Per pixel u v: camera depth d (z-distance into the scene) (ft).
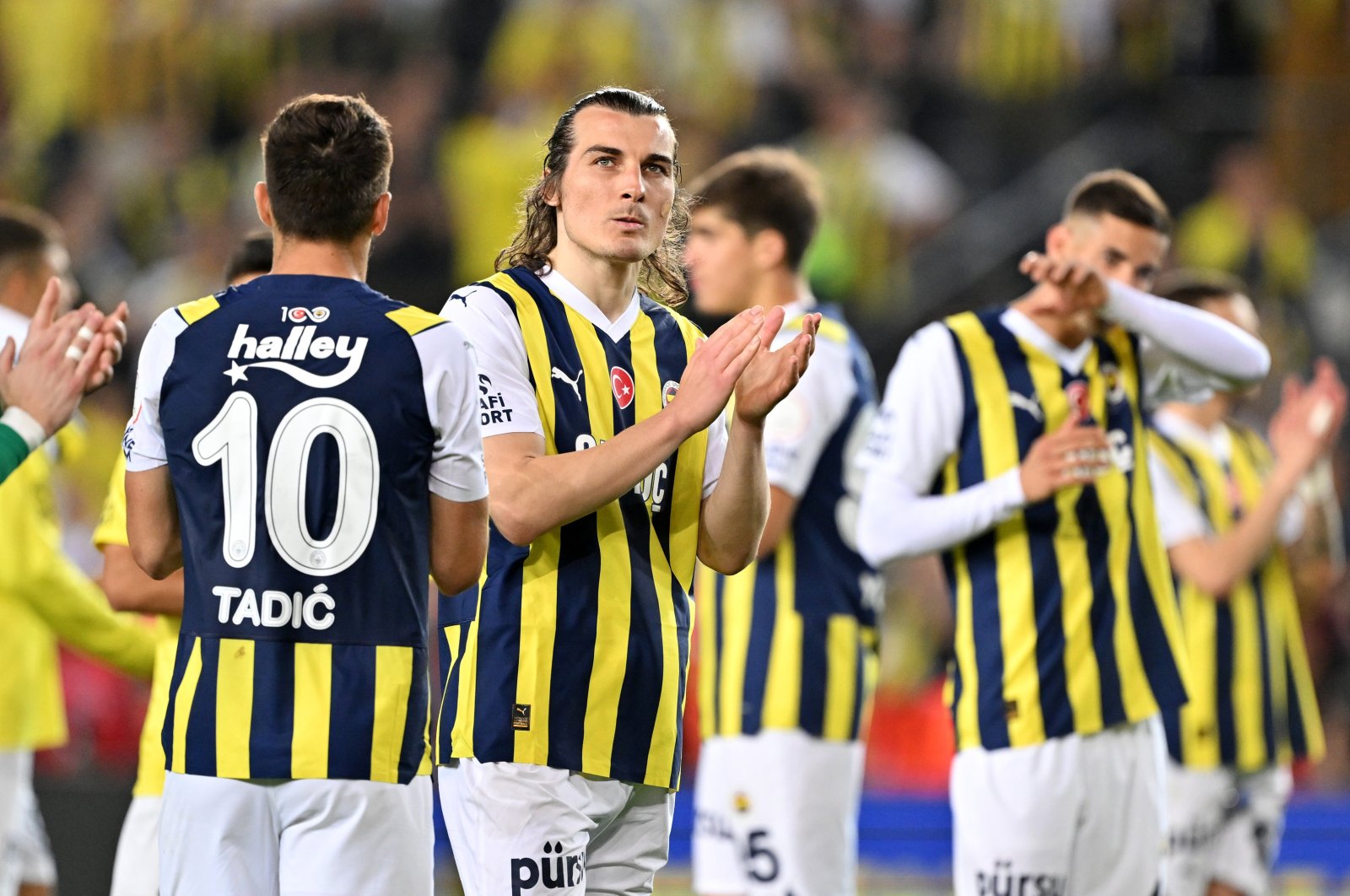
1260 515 57.57
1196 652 58.95
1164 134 122.83
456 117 125.49
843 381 49.90
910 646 93.15
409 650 31.01
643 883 35.17
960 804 43.83
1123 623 43.32
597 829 34.42
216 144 128.06
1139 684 43.11
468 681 33.94
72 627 50.65
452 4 129.59
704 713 50.90
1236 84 123.54
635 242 34.14
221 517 30.76
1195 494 59.31
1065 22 126.11
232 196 124.98
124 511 42.83
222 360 31.01
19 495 49.83
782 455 48.34
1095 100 124.88
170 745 30.96
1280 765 59.93
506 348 33.71
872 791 78.13
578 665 33.32
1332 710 92.12
